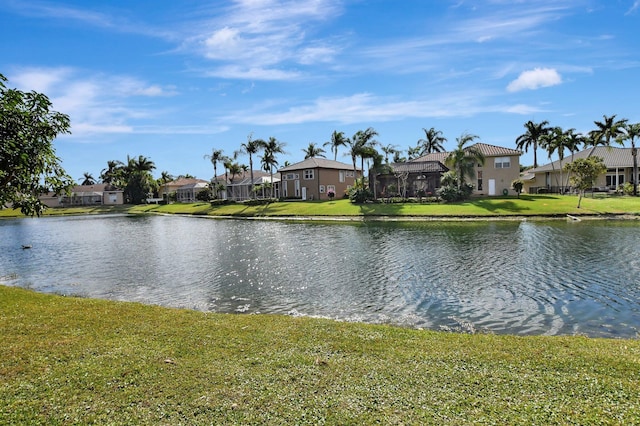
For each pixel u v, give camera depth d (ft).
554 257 56.34
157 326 26.71
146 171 319.06
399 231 95.09
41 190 30.55
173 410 15.65
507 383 17.43
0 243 95.35
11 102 26.22
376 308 35.53
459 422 14.37
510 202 135.85
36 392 17.20
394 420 14.61
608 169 171.83
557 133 194.08
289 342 23.47
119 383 17.97
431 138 253.85
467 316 32.83
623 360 19.85
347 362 20.22
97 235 109.29
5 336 24.40
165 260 63.98
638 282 41.75
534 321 31.27
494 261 54.90
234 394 16.87
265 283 46.19
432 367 19.42
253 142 209.46
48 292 45.14
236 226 126.21
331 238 86.07
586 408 15.12
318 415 15.08
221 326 26.84
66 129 30.55
